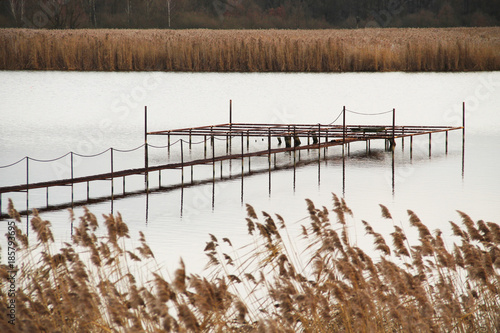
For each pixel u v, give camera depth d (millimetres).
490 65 196000
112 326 24625
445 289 26234
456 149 103000
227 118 140125
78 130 124062
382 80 191125
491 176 78250
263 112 147250
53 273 28047
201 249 47062
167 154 99438
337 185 73938
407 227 54156
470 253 26859
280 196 67625
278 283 26750
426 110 148375
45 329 23547
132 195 68375
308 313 25531
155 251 46531
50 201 64812
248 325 23484
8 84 185625
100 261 26859
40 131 121750
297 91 176000
